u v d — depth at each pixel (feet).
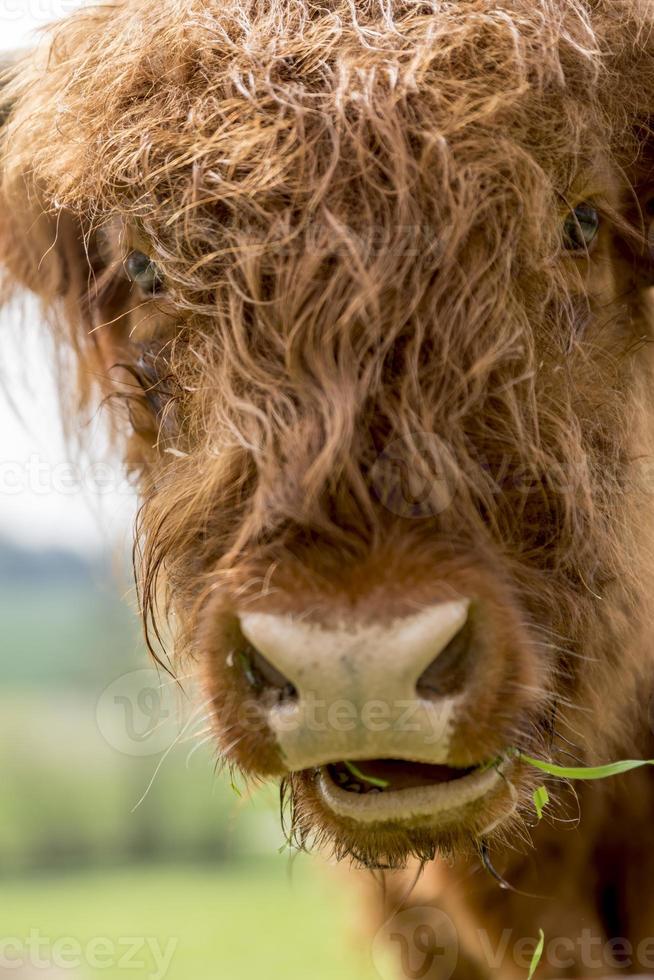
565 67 7.64
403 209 6.74
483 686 6.38
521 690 6.52
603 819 10.05
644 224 8.69
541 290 7.24
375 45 7.36
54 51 9.44
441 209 6.82
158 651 9.80
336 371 6.59
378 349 6.57
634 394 8.53
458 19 7.50
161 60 7.85
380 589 6.17
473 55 7.34
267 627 6.15
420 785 6.74
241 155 7.14
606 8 8.24
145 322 8.52
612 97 8.11
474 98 7.18
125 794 33.30
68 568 57.36
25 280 11.69
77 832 33.19
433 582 6.24
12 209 10.71
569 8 7.86
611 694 8.75
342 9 7.72
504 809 7.11
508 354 6.91
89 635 37.42
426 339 6.78
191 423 7.65
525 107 7.28
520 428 6.91
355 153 6.91
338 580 6.23
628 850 10.17
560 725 8.16
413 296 6.69
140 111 7.79
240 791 8.95
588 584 7.55
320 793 7.18
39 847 32.99
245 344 6.98
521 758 7.13
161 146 7.54
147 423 9.16
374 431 6.59
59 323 11.64
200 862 32.73
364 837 7.00
